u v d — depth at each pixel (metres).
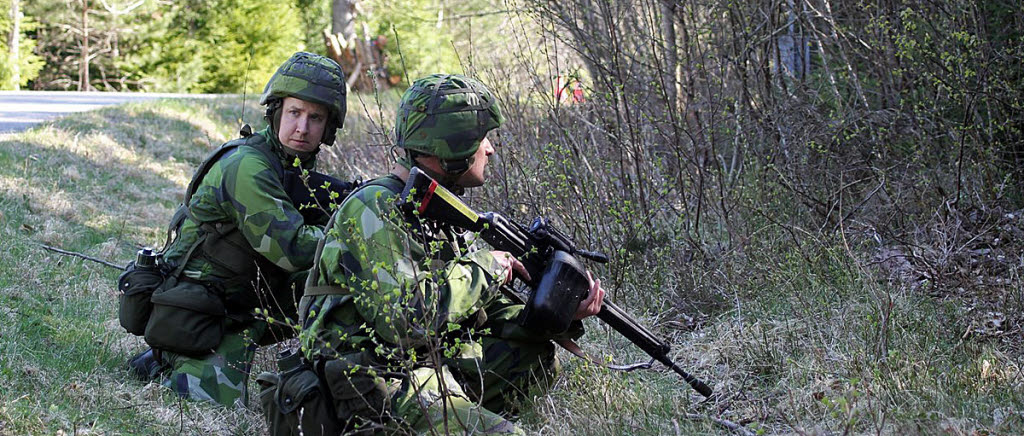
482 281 3.41
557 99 6.37
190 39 28.81
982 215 5.79
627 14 7.38
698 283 5.31
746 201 6.03
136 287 4.36
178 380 4.30
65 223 7.02
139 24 29.27
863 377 3.90
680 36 7.51
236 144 4.41
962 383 3.86
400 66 23.14
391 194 3.37
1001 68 6.14
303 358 3.41
